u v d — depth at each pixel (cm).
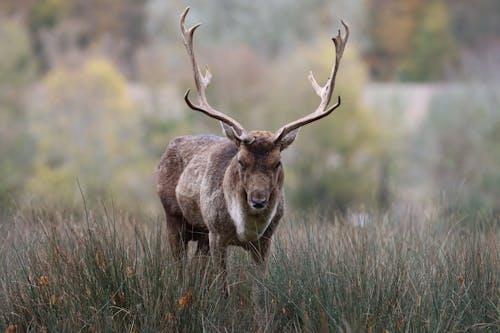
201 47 3919
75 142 3362
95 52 4484
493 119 3030
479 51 4500
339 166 3491
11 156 3097
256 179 727
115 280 683
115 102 3478
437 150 3067
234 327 671
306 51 3769
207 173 802
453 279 704
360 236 811
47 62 4519
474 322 661
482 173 2670
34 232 824
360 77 3712
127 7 5259
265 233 778
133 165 3381
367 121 3591
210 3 4469
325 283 686
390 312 661
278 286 715
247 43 4378
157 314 663
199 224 838
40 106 3412
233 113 3584
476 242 769
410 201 1041
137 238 783
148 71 3750
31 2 5184
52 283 683
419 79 5472
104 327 652
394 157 3541
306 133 3497
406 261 737
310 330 643
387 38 5628
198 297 678
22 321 674
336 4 5316
